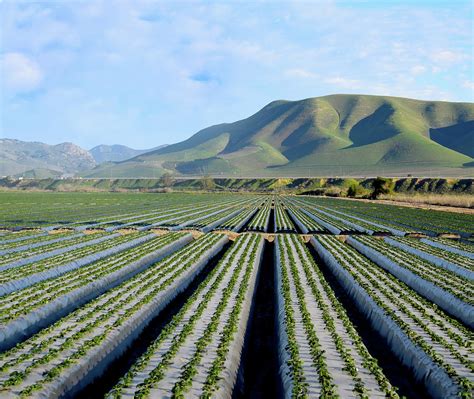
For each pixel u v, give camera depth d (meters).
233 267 31.44
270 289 30.31
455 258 34.81
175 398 13.52
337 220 65.75
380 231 51.34
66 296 23.73
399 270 30.88
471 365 15.69
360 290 25.27
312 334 18.38
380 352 19.58
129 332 19.89
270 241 49.44
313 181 194.25
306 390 14.11
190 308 22.16
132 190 196.88
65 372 15.30
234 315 20.73
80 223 60.72
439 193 129.25
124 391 14.26
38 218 68.88
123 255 35.25
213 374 15.16
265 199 131.12
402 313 21.36
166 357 16.27
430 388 15.50
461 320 22.50
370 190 141.50
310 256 35.72
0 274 28.42
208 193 177.00
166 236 47.19
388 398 13.84
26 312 20.78
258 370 18.80
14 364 15.64
